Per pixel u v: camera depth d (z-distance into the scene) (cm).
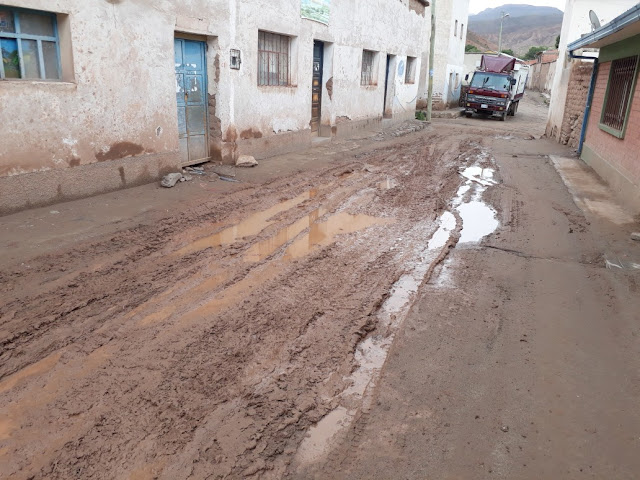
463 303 510
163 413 333
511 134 2061
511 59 2992
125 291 489
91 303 463
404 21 2003
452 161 1299
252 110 1095
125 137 788
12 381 356
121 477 283
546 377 394
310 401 355
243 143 1087
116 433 314
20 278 496
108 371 371
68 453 297
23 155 649
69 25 669
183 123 942
